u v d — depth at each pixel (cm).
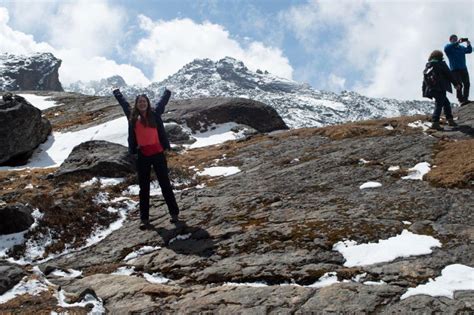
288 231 1163
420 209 1195
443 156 1557
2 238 1322
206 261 1098
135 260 1174
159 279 1066
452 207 1188
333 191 1430
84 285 1037
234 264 1053
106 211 1502
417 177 1438
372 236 1074
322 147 1975
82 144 2159
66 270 1146
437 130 1895
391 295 843
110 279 1054
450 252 971
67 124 3491
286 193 1476
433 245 1003
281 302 867
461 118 1992
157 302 927
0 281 944
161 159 1339
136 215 1509
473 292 824
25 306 894
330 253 1034
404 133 1938
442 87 1883
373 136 1989
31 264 1245
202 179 1855
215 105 3266
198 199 1562
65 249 1317
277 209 1343
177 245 1218
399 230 1089
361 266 966
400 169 1518
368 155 1725
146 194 1370
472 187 1290
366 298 841
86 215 1454
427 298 820
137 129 1317
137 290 980
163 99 1357
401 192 1332
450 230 1065
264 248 1102
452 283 861
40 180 1939
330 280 934
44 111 4394
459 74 2162
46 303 905
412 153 1655
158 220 1415
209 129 3077
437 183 1354
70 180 1852
